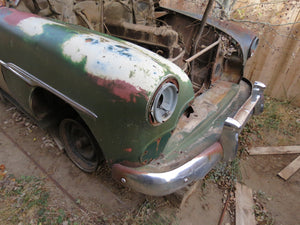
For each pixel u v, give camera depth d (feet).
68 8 6.75
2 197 6.06
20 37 5.55
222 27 9.25
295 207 7.18
